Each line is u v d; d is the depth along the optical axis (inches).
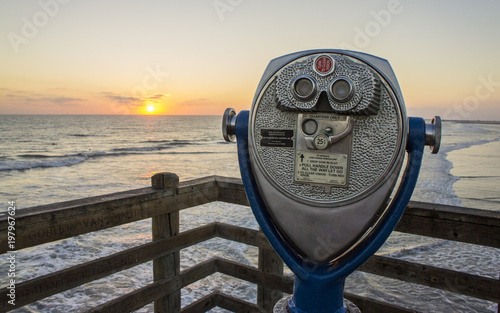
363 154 36.9
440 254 210.4
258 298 84.0
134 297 71.6
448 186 440.5
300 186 38.8
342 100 36.2
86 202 64.5
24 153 810.2
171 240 77.8
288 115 39.2
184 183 81.7
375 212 36.9
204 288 162.1
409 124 39.0
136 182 495.5
